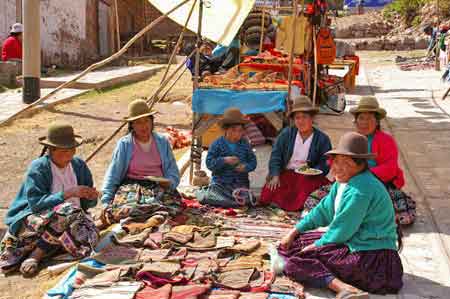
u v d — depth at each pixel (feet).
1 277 15.10
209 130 28.35
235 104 22.71
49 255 15.90
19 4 52.13
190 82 48.37
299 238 14.53
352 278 13.52
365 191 13.32
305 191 19.11
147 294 13.07
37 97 36.83
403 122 33.47
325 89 36.45
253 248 15.60
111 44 70.13
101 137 30.25
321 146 19.40
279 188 19.56
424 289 13.89
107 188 18.39
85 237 15.81
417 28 93.30
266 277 14.06
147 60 65.67
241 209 19.38
